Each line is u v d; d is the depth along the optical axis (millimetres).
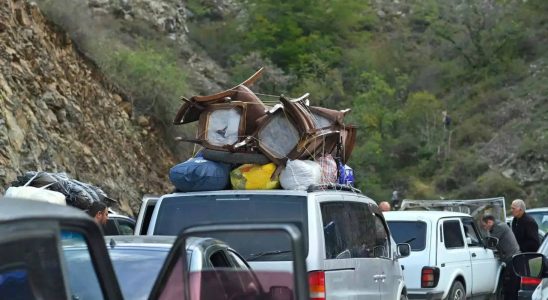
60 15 52062
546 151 106188
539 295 17828
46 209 8703
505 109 119500
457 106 125375
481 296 34438
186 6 115812
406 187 107688
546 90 119375
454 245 32656
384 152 110812
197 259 14047
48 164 40750
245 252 18297
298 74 111062
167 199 21359
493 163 109125
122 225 30906
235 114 22500
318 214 19984
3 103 38219
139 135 58250
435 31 140625
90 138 48750
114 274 9461
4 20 43594
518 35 134250
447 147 113812
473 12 139375
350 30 135375
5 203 8578
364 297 21656
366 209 23406
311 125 22312
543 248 20750
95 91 53281
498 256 36156
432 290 30578
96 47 56531
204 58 98438
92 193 23297
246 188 22031
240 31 114438
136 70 60000
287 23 117375
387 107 119562
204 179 21922
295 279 9391
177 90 62094
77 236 9500
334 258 20156
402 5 152625
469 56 134000
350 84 120062
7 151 36250
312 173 21734
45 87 45594
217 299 14094
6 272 7918
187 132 62469
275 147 22062
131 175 54344
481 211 45500
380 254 23781
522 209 36531
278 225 9672
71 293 9633
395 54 138125
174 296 11125
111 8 83562
